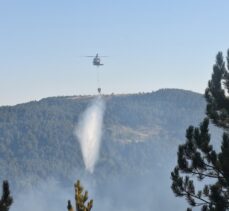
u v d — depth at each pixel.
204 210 52.84
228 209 52.78
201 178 55.41
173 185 55.47
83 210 34.50
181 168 55.62
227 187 53.69
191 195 54.75
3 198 39.56
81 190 34.72
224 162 52.94
